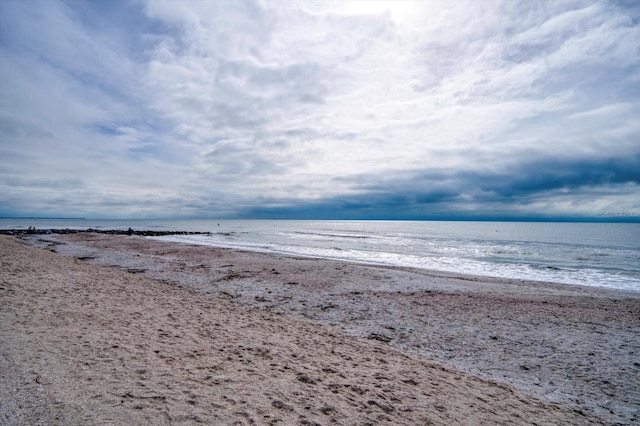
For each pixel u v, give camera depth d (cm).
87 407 322
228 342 593
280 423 338
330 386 450
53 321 591
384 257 2566
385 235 5688
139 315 710
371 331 842
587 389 570
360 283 1412
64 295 814
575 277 1767
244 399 379
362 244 3766
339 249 3147
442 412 418
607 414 488
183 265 1780
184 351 516
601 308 1097
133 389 371
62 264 1405
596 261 2406
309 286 1336
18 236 3900
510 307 1089
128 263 1822
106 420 304
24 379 365
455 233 6331
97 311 698
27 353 436
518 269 2020
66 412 310
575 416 469
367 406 405
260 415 348
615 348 765
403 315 987
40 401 324
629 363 684
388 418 381
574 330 882
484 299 1186
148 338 559
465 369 632
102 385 371
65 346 478
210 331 652
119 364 435
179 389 384
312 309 1027
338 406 394
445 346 755
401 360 621
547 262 2350
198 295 1063
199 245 3044
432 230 7819
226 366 475
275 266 1794
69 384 365
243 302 1080
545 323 937
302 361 540
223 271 1616
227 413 343
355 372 520
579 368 656
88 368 412
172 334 600
